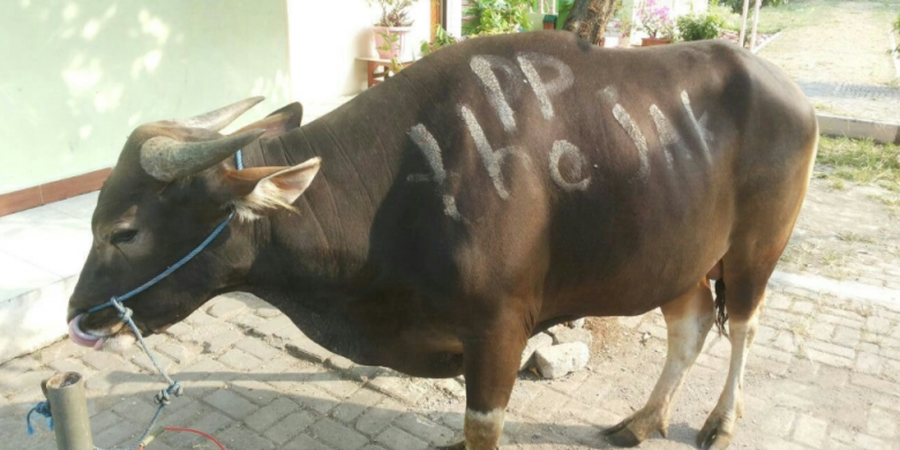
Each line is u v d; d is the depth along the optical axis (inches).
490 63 107.0
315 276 105.6
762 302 141.9
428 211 100.7
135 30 237.9
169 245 98.3
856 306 199.3
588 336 176.1
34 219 211.3
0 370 162.2
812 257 234.2
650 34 535.8
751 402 155.8
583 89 108.5
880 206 285.1
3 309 163.0
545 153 104.3
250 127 110.4
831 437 144.5
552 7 528.1
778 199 123.1
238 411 149.9
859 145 364.2
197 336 177.9
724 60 120.6
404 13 414.0
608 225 108.2
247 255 102.4
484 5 474.3
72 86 224.4
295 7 377.7
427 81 106.5
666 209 110.7
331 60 403.9
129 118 242.8
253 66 283.0
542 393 157.8
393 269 104.2
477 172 101.0
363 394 156.7
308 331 115.3
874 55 705.0
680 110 113.7
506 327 105.0
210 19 261.1
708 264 122.4
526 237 102.6
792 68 629.9
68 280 175.3
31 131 216.8
